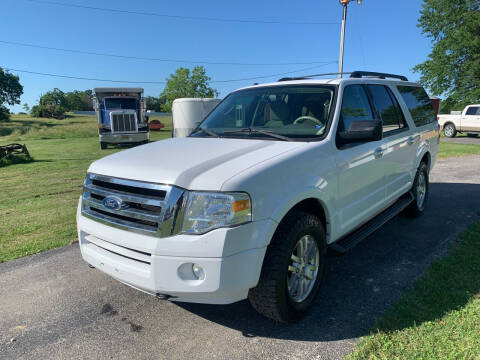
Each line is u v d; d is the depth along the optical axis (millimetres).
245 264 2533
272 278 2719
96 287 3744
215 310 3279
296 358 2590
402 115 4871
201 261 2461
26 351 2771
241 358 2621
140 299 3500
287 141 3324
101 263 2936
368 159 3842
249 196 2535
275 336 2857
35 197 7922
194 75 62188
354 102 3873
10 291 3678
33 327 3072
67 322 3135
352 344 2715
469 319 2891
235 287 2520
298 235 2846
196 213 2486
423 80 37156
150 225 2629
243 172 2598
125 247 2766
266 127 3717
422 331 2773
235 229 2463
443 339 2668
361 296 3389
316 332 2883
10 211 6684
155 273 2559
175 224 2510
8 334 2984
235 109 4137
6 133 41406
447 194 7051
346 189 3518
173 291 2543
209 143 3398
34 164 13680
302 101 3744
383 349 2596
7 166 13297
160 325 3068
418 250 4379
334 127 3426
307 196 2961
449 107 36719
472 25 32719
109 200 2822
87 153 18250
